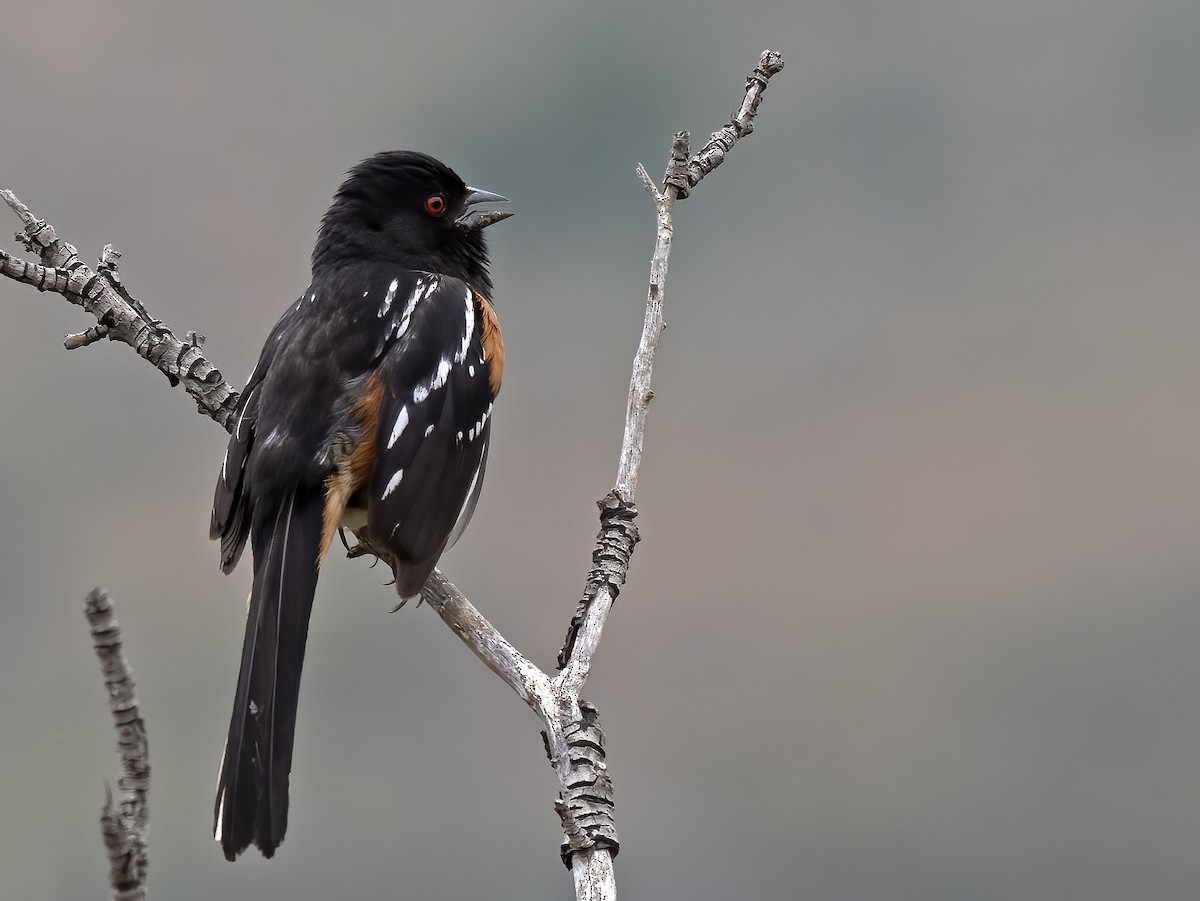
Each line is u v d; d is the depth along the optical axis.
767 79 9.41
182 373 9.48
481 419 9.45
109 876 4.54
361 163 10.68
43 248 9.56
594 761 7.27
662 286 8.48
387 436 8.78
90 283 9.47
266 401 8.91
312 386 8.88
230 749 7.31
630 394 8.27
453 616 8.12
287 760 7.36
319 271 10.52
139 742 4.64
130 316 9.52
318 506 8.52
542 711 7.43
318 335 9.11
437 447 8.96
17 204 9.57
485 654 7.95
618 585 7.84
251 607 8.09
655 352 8.38
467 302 9.73
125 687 4.64
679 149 8.73
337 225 10.52
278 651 7.90
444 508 8.88
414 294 9.48
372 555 9.28
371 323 9.20
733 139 9.17
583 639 7.66
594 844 6.95
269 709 7.56
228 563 8.68
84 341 9.47
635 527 8.00
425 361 9.13
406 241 10.47
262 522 8.48
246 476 8.66
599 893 6.82
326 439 8.66
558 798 7.14
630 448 8.16
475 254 10.93
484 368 9.53
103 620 4.65
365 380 8.93
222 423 9.42
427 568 8.41
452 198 10.70
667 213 8.62
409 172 10.55
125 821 4.56
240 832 7.03
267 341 9.49
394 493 8.64
